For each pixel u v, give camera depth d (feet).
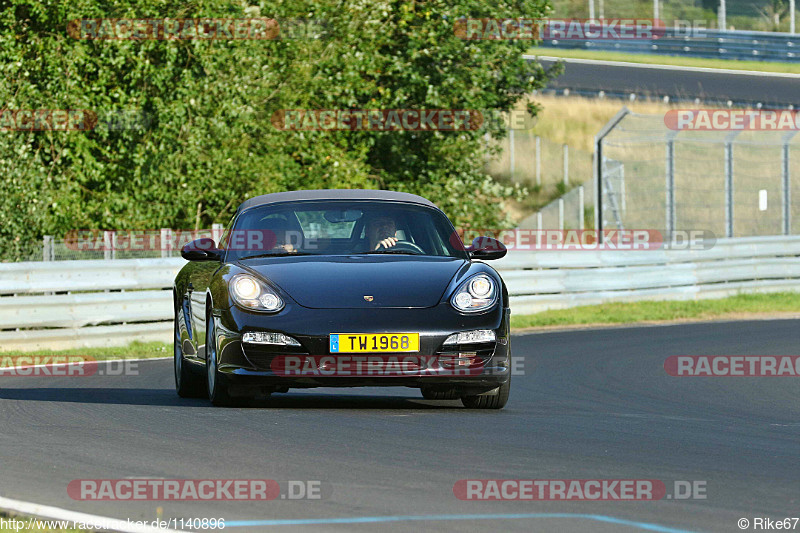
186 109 202.90
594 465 58.34
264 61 214.48
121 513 47.47
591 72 449.48
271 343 76.69
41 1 196.13
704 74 460.14
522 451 62.59
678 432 72.08
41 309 142.72
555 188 363.15
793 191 373.61
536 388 102.73
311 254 85.97
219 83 203.62
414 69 232.53
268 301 78.13
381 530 43.98
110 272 150.30
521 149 377.50
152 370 118.93
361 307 77.51
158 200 204.33
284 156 218.59
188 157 201.26
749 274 229.86
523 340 154.81
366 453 61.36
